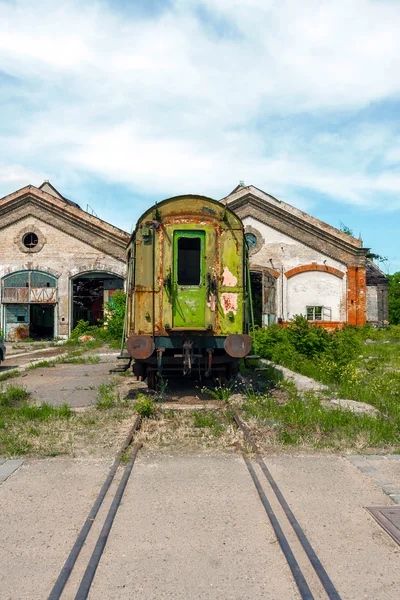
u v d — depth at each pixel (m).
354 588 2.97
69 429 6.48
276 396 8.76
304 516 3.92
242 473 4.88
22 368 14.14
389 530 3.64
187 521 3.84
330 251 27.05
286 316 26.83
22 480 4.72
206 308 8.69
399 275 50.09
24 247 27.86
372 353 16.45
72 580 3.06
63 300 27.67
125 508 4.07
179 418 7.01
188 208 8.84
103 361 15.79
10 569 3.19
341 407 7.23
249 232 27.11
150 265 8.73
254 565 3.22
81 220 27.66
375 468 5.00
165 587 2.98
